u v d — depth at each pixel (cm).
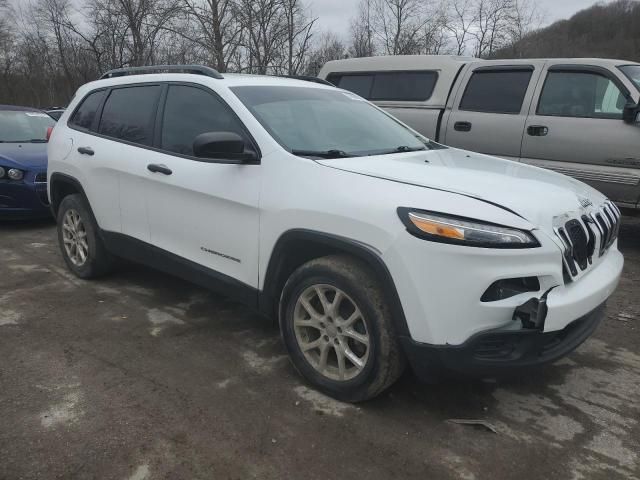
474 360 258
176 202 378
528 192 283
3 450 260
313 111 380
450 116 700
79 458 255
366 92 795
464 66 712
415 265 257
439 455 262
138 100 430
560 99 624
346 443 269
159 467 250
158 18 1978
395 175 291
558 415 296
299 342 315
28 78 3575
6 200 679
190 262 378
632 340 390
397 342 276
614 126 579
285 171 315
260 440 270
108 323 404
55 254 583
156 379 325
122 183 422
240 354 358
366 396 291
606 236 319
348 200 281
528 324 252
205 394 310
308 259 325
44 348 363
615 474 251
